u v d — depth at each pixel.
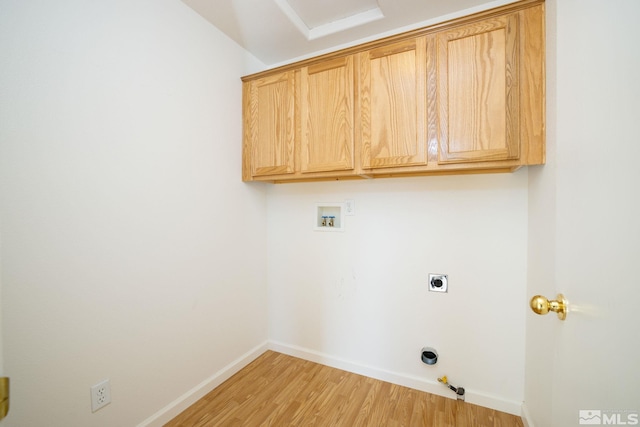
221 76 1.69
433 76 1.30
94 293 1.10
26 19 0.91
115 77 1.16
